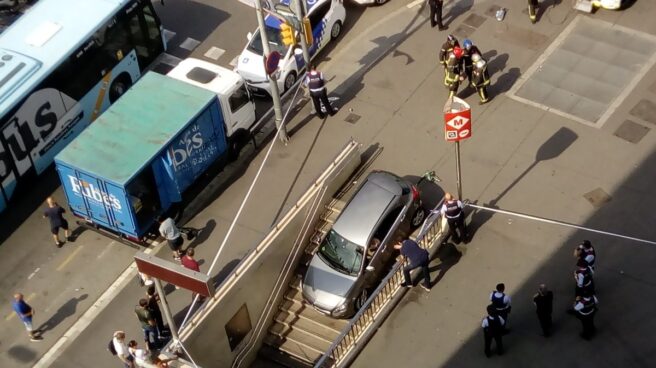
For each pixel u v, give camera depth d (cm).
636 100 2728
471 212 2483
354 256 2323
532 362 2136
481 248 2394
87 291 2500
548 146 2634
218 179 2734
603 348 2141
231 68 3064
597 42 2922
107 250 2592
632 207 2441
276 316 2453
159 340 2311
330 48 3089
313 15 2961
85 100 2866
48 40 2797
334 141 2767
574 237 2391
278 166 2733
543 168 2577
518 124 2709
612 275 2288
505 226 2441
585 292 2078
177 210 2605
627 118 2681
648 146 2597
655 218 2402
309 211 2478
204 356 2242
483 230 2436
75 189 2503
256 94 2952
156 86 2648
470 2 3139
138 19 2986
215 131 2636
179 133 2505
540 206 2477
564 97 2769
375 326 2250
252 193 2670
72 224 2675
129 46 2984
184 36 3209
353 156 2606
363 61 3011
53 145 2798
